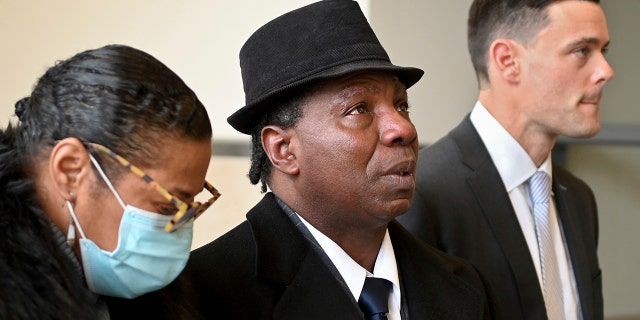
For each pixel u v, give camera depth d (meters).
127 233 1.25
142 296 1.41
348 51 1.48
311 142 1.50
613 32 3.49
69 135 1.24
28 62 3.69
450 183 2.11
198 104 1.30
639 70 3.52
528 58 2.11
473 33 2.26
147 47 3.55
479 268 2.04
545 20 2.08
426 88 3.16
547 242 2.13
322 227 1.58
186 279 1.50
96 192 1.24
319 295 1.53
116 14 3.59
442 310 1.63
